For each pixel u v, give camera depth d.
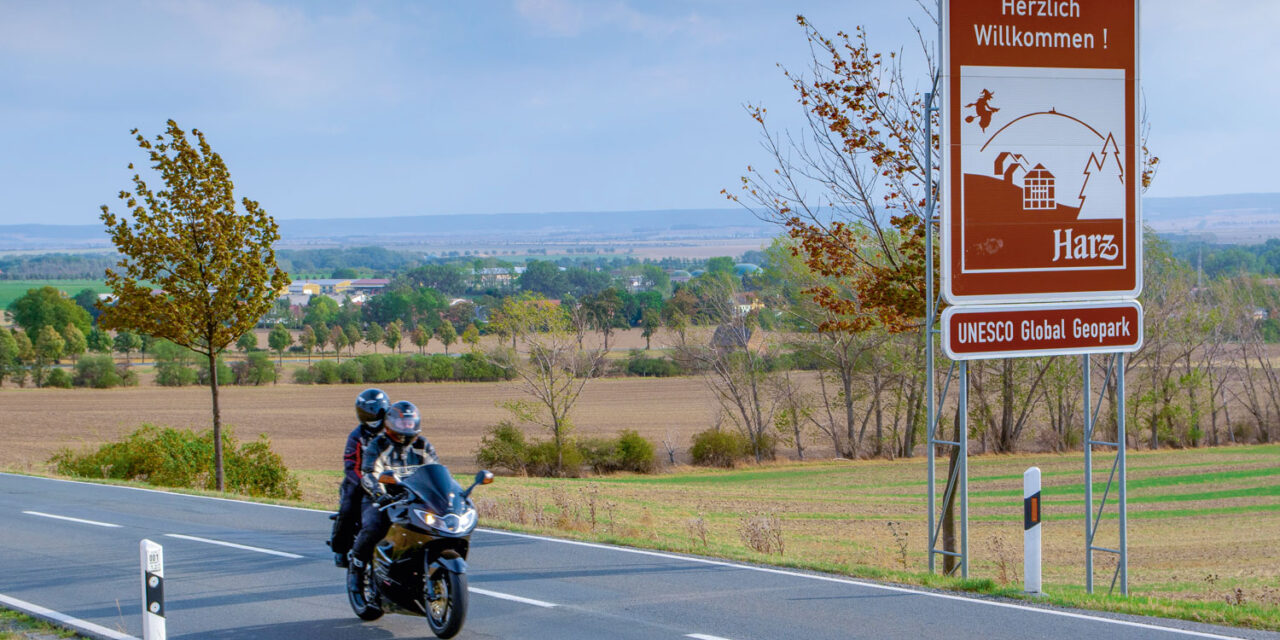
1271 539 30.08
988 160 12.20
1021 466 52.91
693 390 91.12
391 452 8.41
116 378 97.69
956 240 12.12
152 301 23.59
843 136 16.34
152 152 23.64
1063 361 57.69
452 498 8.14
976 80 12.13
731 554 12.70
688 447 60.62
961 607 9.54
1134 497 41.06
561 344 53.19
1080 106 12.45
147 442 25.66
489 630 8.84
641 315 152.12
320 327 139.88
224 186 24.23
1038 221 12.35
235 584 10.99
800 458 58.69
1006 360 58.34
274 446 62.25
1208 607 9.51
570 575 11.27
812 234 16.89
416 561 8.30
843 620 9.05
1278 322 66.44
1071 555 26.62
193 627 9.11
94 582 11.21
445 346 142.62
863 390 59.47
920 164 16.06
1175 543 29.33
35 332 123.50
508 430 52.75
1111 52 12.53
